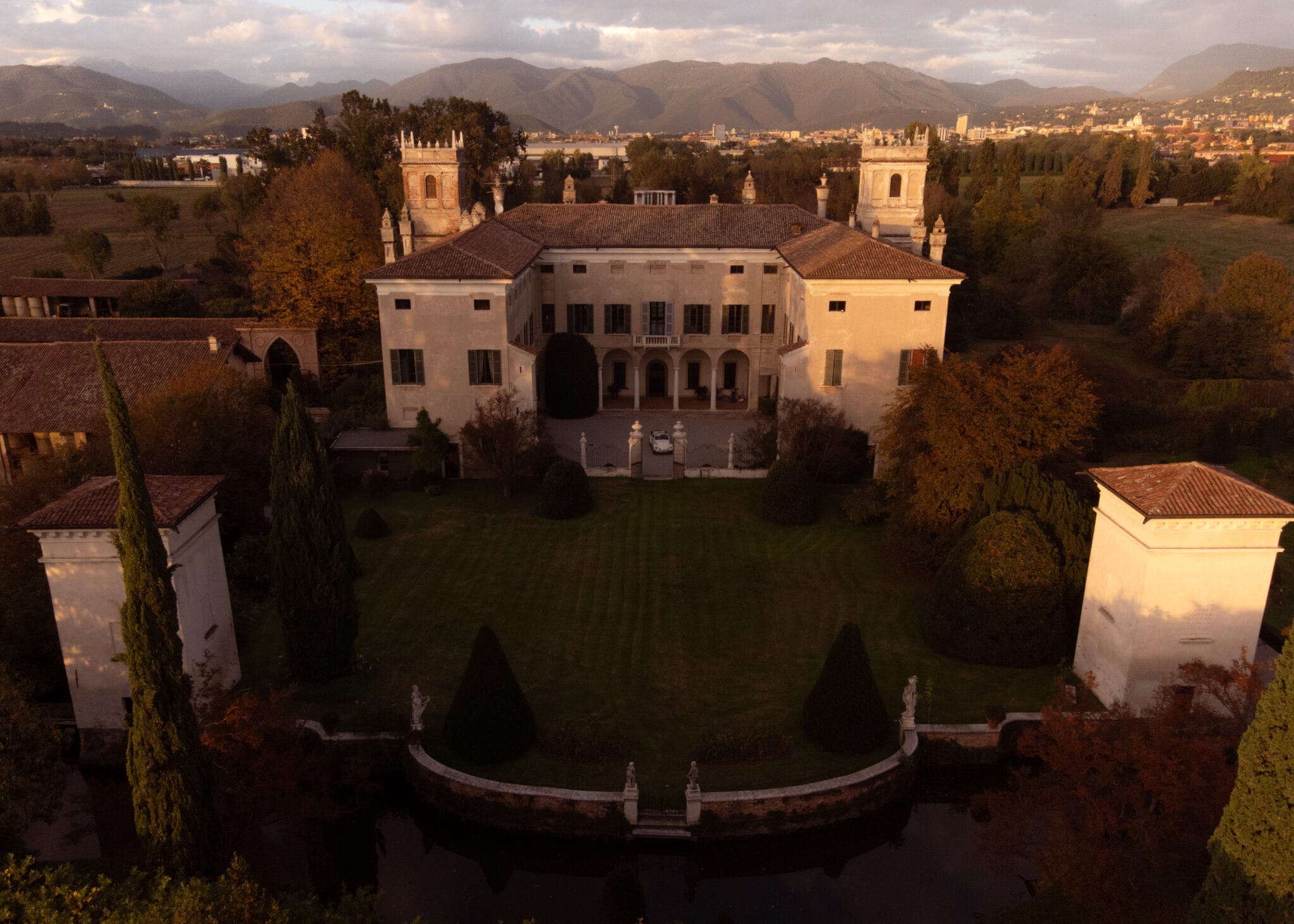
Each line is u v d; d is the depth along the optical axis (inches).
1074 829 1051.3
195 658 1268.5
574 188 3294.8
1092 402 1658.5
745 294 2755.9
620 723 1333.7
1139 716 1267.2
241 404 1983.3
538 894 1163.9
